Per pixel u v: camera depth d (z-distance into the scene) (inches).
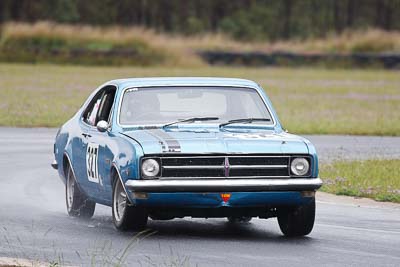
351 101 3673.7
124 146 1106.1
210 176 1080.8
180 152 1075.3
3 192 1528.1
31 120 2741.1
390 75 5408.5
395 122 2925.7
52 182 1656.0
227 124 1183.6
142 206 1082.7
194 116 1192.8
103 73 4849.9
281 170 1096.8
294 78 4928.6
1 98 3368.6
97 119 1250.6
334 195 1541.6
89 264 959.6
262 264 972.6
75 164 1279.5
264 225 1258.0
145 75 4670.3
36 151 2108.8
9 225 1207.6
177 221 1277.1
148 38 5940.0
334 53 6127.0
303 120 2903.5
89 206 1300.4
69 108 3073.3
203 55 5905.5
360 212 1369.3
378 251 1066.7
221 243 1092.5
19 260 961.5
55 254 1008.2
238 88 1236.5
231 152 1082.7
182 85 1230.9
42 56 5772.6
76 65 5713.6
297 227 1133.7
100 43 5915.4
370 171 1779.0
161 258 994.1
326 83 4623.5
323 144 2352.4
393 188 1567.4
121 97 1208.8
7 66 5374.0
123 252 1025.5
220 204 1078.4
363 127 2748.5
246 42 6569.9
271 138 1124.5
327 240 1130.7
